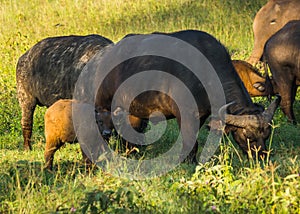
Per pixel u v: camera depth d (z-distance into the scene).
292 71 30.86
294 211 17.03
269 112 23.36
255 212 17.25
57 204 18.48
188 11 54.34
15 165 21.23
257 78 32.25
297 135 28.30
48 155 23.88
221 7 53.62
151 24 52.69
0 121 33.00
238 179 19.81
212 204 17.80
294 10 39.81
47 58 28.91
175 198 18.52
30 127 29.84
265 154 22.98
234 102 23.69
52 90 28.81
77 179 21.31
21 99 29.98
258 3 53.53
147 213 17.45
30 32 52.44
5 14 57.84
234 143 26.12
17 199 18.97
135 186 19.78
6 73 41.91
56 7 58.50
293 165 21.50
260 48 40.62
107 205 17.20
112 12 56.00
